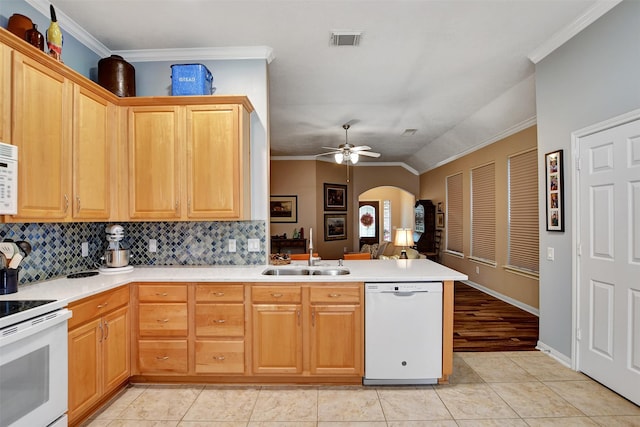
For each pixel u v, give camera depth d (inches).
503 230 200.2
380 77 138.0
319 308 96.5
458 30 103.6
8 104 67.1
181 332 96.8
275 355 97.1
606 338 93.2
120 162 104.3
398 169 351.9
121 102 103.7
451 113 187.8
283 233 310.3
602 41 92.0
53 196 78.7
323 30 103.2
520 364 111.1
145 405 88.0
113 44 110.6
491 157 212.4
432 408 86.4
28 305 64.1
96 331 81.4
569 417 81.9
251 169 117.5
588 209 98.5
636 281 84.0
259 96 116.9
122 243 118.9
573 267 103.7
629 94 84.4
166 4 89.7
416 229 329.1
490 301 198.8
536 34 106.1
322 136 240.7
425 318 96.3
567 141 105.7
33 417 60.6
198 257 118.7
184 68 105.8
